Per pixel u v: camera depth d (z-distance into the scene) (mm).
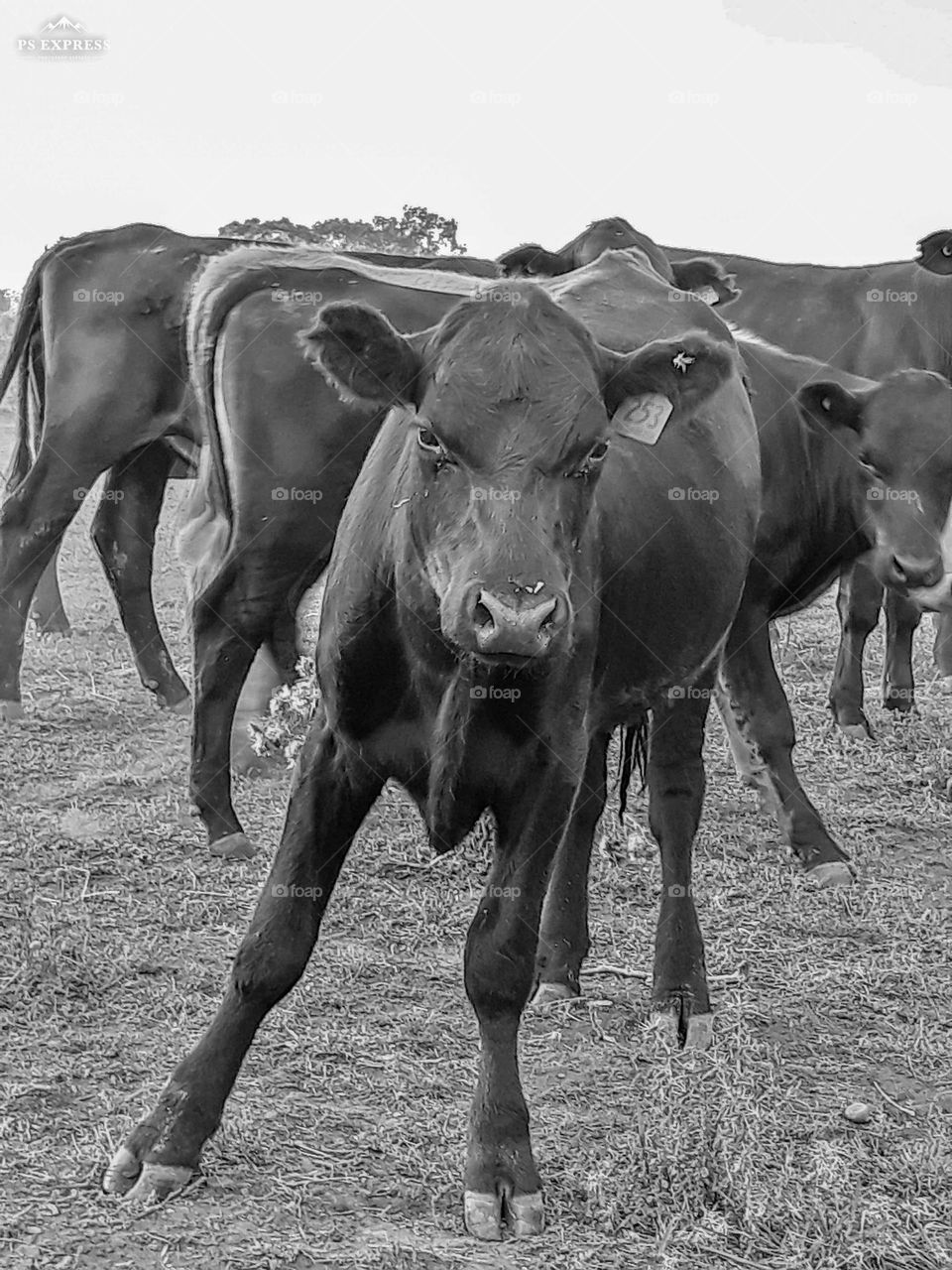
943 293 9508
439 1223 3662
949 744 8508
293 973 3891
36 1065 4328
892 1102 4551
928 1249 3730
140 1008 4773
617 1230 3709
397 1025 4781
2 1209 3545
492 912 3869
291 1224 3590
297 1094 4262
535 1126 4223
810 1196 3859
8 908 5457
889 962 5648
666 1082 4375
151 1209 3602
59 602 10109
